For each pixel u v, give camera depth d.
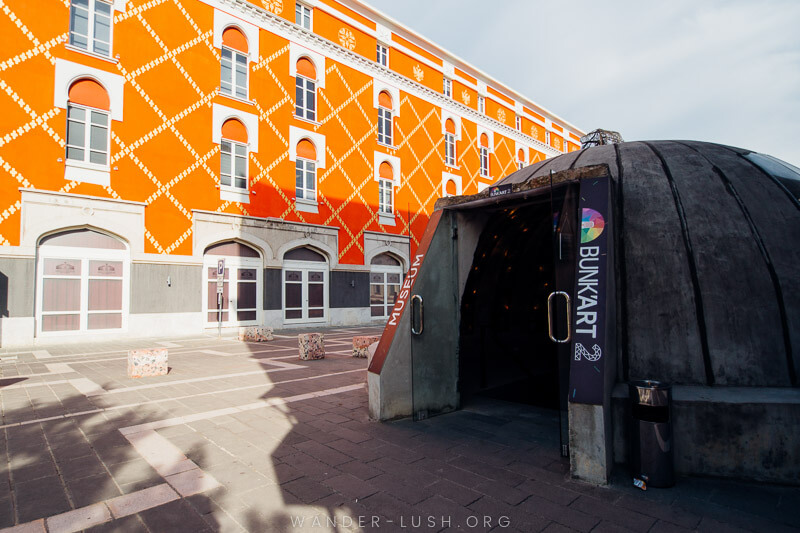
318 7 21.77
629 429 4.13
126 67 15.41
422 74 27.45
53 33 13.91
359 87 23.42
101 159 14.87
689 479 3.94
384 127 25.03
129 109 15.43
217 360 10.87
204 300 17.38
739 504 3.47
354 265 22.55
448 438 5.06
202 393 7.29
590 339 4.07
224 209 17.77
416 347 5.94
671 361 4.47
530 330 8.91
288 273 20.23
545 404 6.68
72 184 14.12
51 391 7.43
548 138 39.69
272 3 19.88
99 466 4.24
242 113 18.47
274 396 7.07
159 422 5.67
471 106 31.33
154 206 15.86
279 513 3.34
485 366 7.58
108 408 6.35
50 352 12.30
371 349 6.13
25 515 3.30
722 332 4.39
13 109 13.14
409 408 5.90
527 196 5.43
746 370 4.27
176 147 16.52
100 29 15.13
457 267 6.50
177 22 16.75
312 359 10.92
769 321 4.32
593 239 4.43
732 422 3.90
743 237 4.63
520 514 3.30
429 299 6.12
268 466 4.25
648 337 4.59
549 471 4.11
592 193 4.56
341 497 3.59
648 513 3.32
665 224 4.86
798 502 3.50
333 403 6.63
